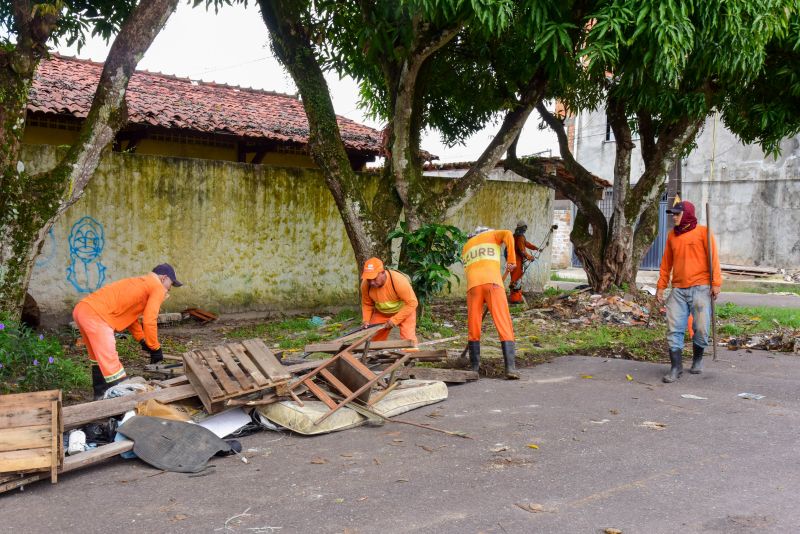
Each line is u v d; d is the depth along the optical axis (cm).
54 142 1162
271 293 1147
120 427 482
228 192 1092
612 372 757
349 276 1233
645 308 1166
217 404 526
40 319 937
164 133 1209
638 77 891
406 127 992
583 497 399
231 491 415
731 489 410
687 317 726
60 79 1210
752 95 1155
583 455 474
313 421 523
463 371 701
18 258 710
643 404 614
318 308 1198
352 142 1409
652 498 396
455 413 588
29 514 384
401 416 580
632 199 1213
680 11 771
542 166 1508
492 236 744
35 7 696
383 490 412
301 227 1171
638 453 478
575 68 991
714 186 2275
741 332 1026
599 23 776
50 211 725
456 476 435
